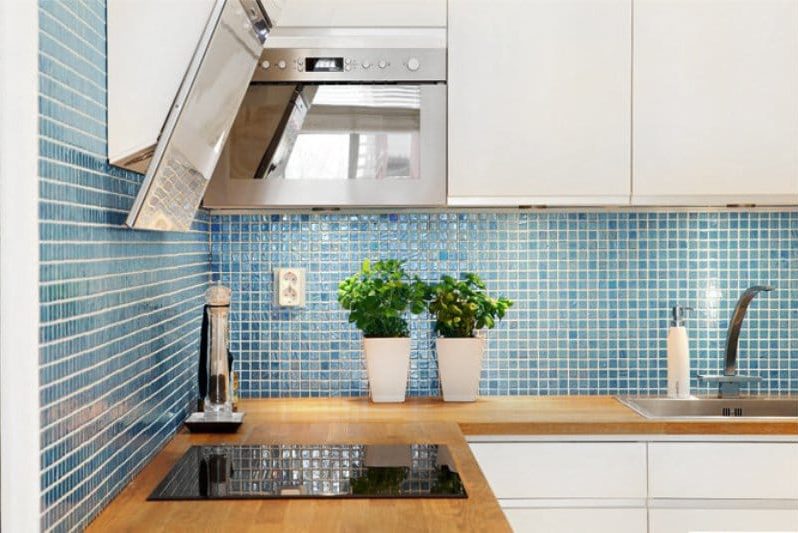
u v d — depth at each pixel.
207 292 2.38
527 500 2.51
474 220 3.02
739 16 2.67
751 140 2.68
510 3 2.65
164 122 1.70
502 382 3.02
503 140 2.65
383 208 2.97
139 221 1.67
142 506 1.63
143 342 1.97
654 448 2.51
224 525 1.50
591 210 3.02
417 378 3.02
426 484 1.76
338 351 3.01
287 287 2.98
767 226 3.04
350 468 1.91
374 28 2.64
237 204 2.62
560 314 3.03
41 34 1.29
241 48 1.92
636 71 2.66
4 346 1.25
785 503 2.52
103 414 1.62
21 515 1.26
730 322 2.96
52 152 1.34
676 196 2.68
